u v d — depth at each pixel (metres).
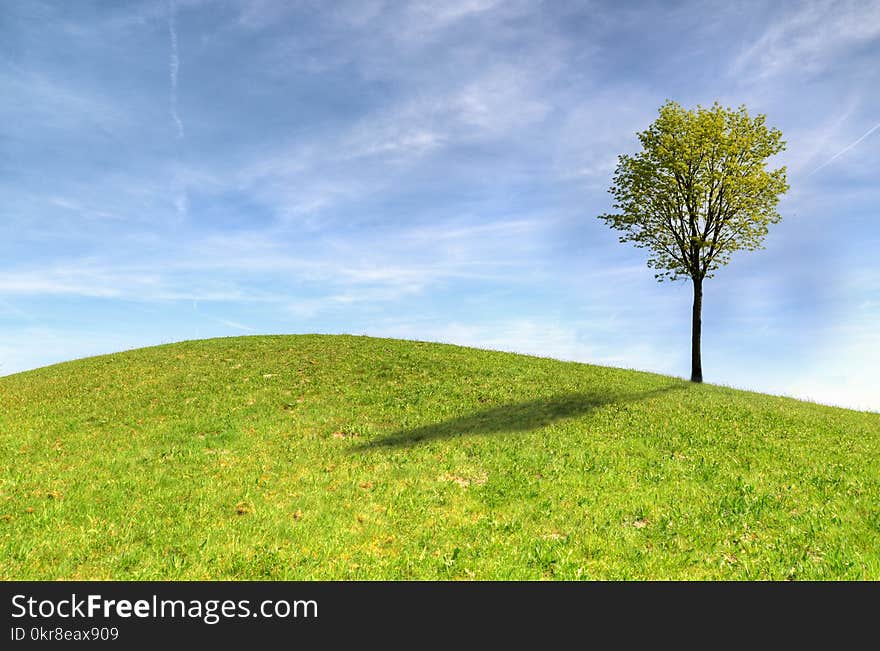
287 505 12.62
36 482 13.98
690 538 10.96
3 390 26.20
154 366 29.27
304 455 16.67
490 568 9.60
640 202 28.69
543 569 9.69
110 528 11.11
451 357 30.30
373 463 15.80
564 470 14.93
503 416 20.55
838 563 9.82
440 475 14.76
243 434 18.78
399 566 9.74
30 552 9.99
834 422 21.20
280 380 26.05
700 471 14.79
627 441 17.38
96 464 15.66
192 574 9.41
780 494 13.23
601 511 12.23
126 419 20.61
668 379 28.53
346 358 29.92
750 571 9.62
